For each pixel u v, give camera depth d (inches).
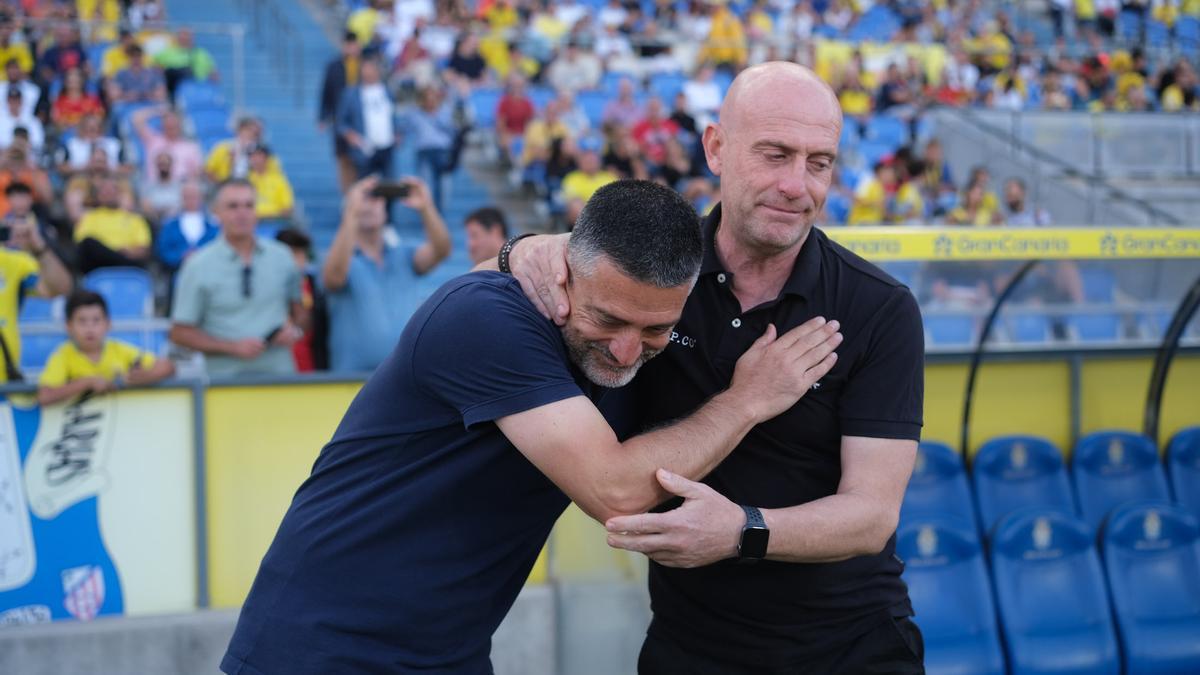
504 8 532.1
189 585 162.1
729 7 602.2
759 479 93.6
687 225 75.9
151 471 161.0
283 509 165.2
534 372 79.1
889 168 391.5
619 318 76.7
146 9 481.1
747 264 91.0
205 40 509.0
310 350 206.5
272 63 507.8
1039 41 654.5
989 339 170.4
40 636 153.6
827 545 85.0
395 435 83.9
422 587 84.0
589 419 78.8
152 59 438.3
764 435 92.7
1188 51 617.0
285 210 366.9
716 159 92.1
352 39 374.3
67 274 235.9
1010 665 153.8
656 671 103.7
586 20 534.0
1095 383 173.2
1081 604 155.3
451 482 83.0
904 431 90.4
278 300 196.9
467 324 80.0
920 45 554.6
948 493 162.4
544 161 408.5
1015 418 171.3
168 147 372.8
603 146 406.6
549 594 167.8
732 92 88.3
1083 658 153.3
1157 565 159.6
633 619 138.5
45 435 157.2
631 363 79.7
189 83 442.3
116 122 401.4
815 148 85.0
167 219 327.6
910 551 152.4
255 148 366.9
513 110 434.0
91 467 158.9
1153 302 168.4
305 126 457.4
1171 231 135.7
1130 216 410.3
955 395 167.9
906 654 99.0
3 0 455.2
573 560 160.6
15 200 294.0
